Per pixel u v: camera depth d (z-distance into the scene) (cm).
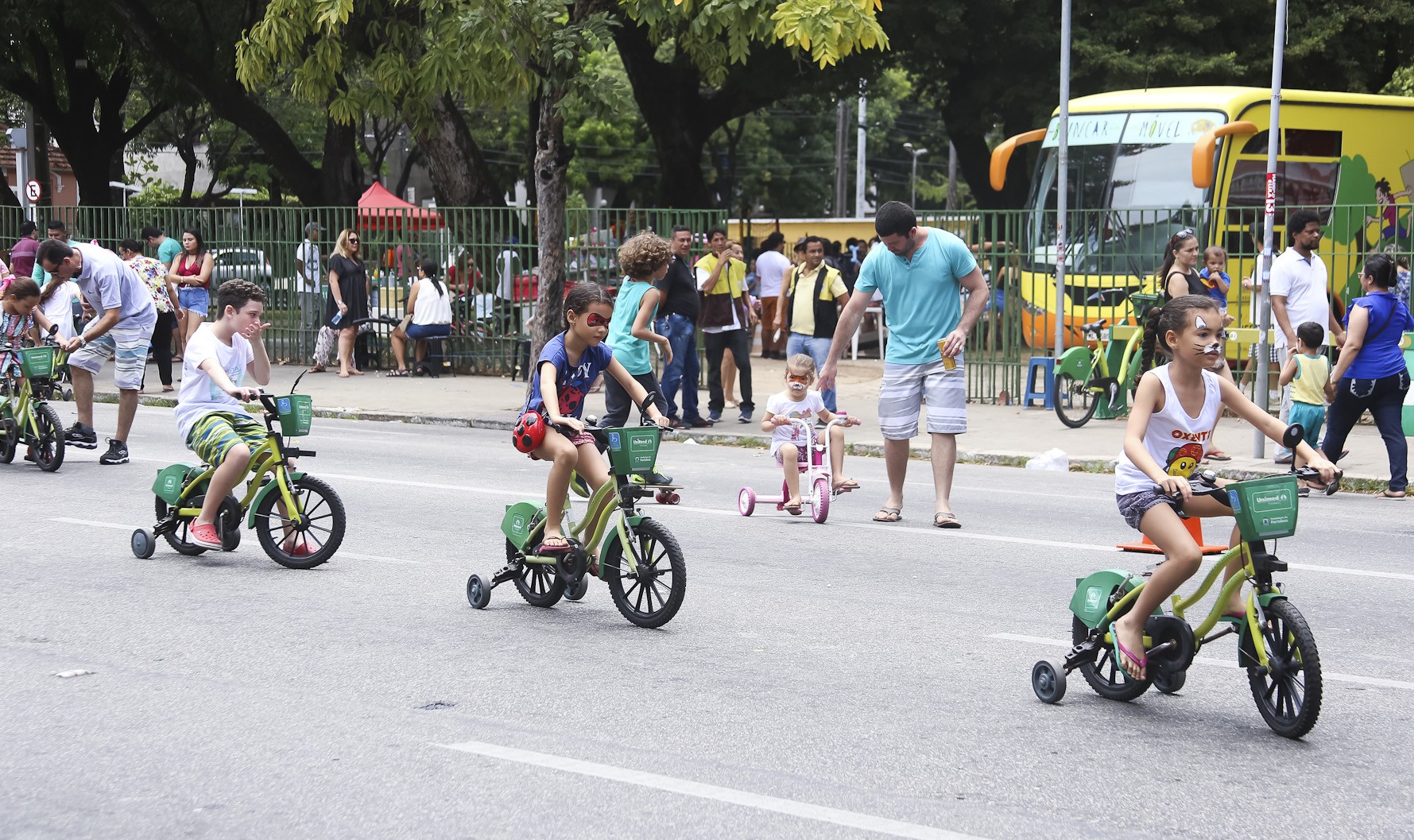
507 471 1271
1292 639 540
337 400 1839
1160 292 1528
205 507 859
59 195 5697
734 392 1820
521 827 445
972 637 702
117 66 3300
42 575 820
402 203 2425
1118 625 579
